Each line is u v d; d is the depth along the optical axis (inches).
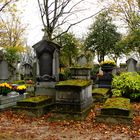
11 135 276.4
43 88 490.6
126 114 326.6
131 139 264.7
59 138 267.4
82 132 291.3
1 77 778.2
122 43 1070.4
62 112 354.3
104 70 661.3
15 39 1544.0
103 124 326.0
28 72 1035.3
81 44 1487.5
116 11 1120.8
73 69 697.6
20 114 382.0
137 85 514.3
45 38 522.9
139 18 1075.9
